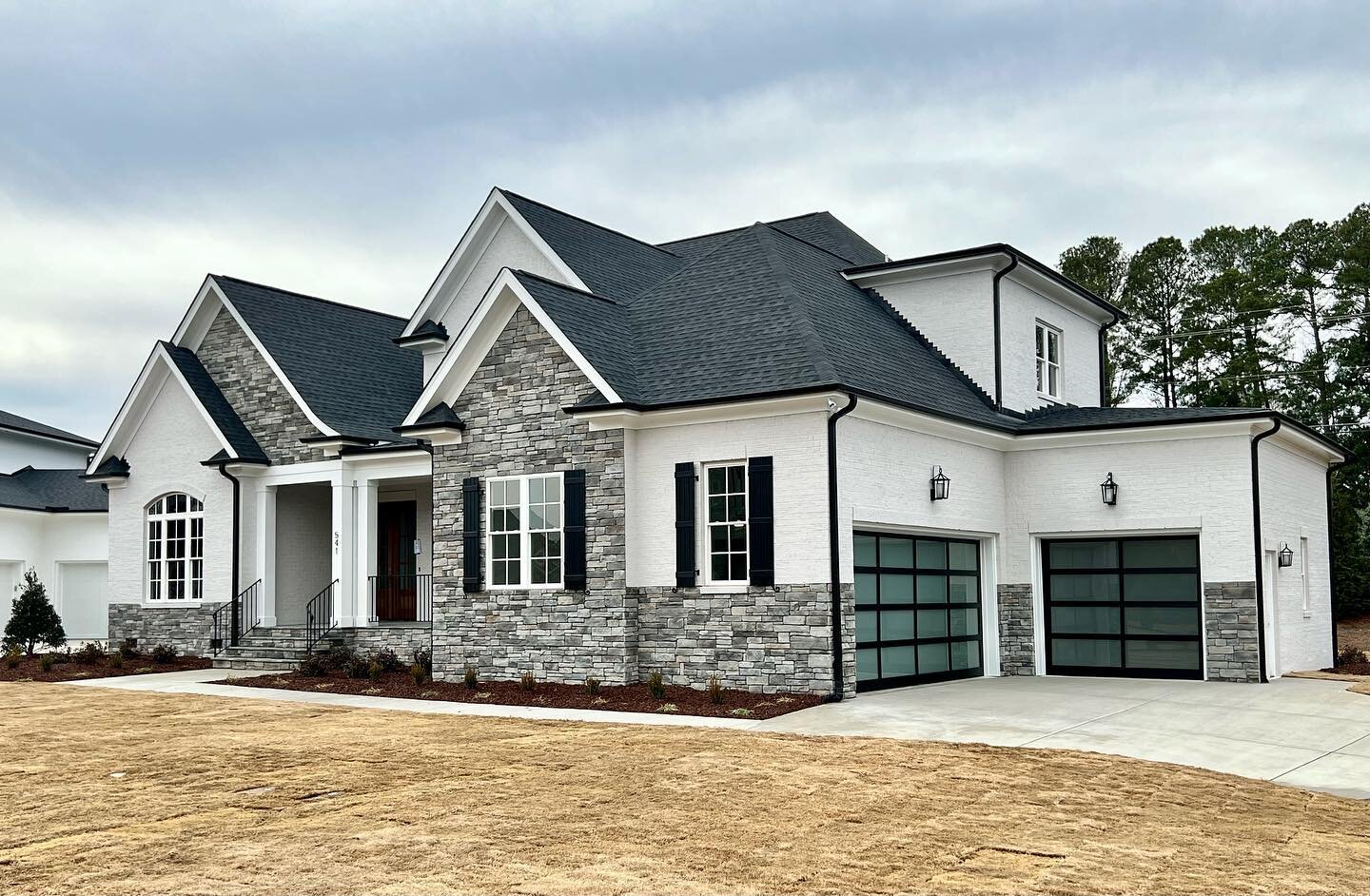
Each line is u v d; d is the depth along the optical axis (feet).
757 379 57.41
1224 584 64.64
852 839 29.40
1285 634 69.46
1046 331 81.51
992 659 69.36
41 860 27.45
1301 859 28.50
